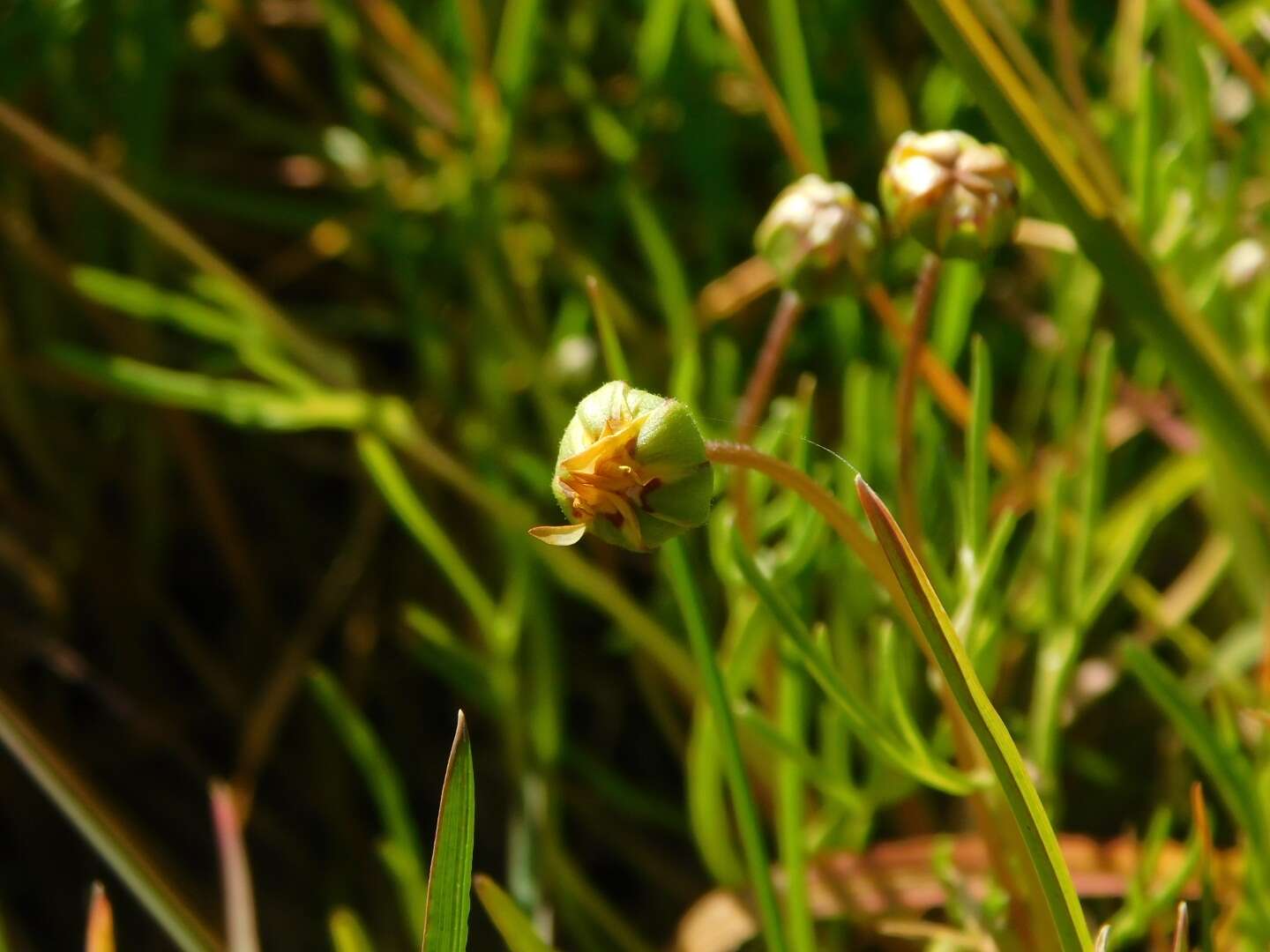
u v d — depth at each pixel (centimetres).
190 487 28
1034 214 26
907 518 22
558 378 27
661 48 28
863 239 21
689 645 26
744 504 22
